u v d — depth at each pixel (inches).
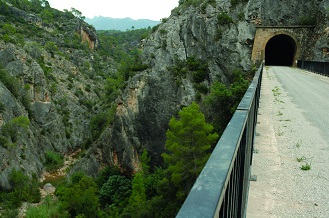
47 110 3873.0
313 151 303.0
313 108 549.3
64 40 6309.1
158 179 1883.6
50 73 4722.0
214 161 84.6
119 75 3454.7
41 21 6471.5
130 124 2541.8
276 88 859.4
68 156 3929.6
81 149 3993.6
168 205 1444.4
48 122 3850.9
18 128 3041.3
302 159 277.3
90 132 3693.4
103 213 2021.4
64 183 2662.4
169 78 2412.6
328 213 182.4
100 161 2849.4
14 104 3176.7
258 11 2321.6
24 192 2364.7
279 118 462.6
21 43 4557.1
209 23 2402.8
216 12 2431.1
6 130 2751.0
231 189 94.7
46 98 3914.9
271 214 181.5
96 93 5423.2
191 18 2496.3
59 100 4379.9
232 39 2330.2
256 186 221.3
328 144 327.6
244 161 157.6
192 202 56.8
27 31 5669.3
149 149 2448.3
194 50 2436.0
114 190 2251.5
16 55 3732.8
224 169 77.2
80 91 5024.6
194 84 2333.9
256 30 2282.2
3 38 3703.3
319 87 895.1
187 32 2485.2
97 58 6953.7
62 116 4252.0
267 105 580.1
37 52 4761.3
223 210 72.6
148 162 2444.6
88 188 2166.6
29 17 6274.6
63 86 4763.8
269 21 2347.4
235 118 151.8
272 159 278.2
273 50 2738.7
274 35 2262.6
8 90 3181.6
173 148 1433.3
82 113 4621.1
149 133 2456.9
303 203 195.2
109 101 3806.6
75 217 1883.6
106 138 2775.6
